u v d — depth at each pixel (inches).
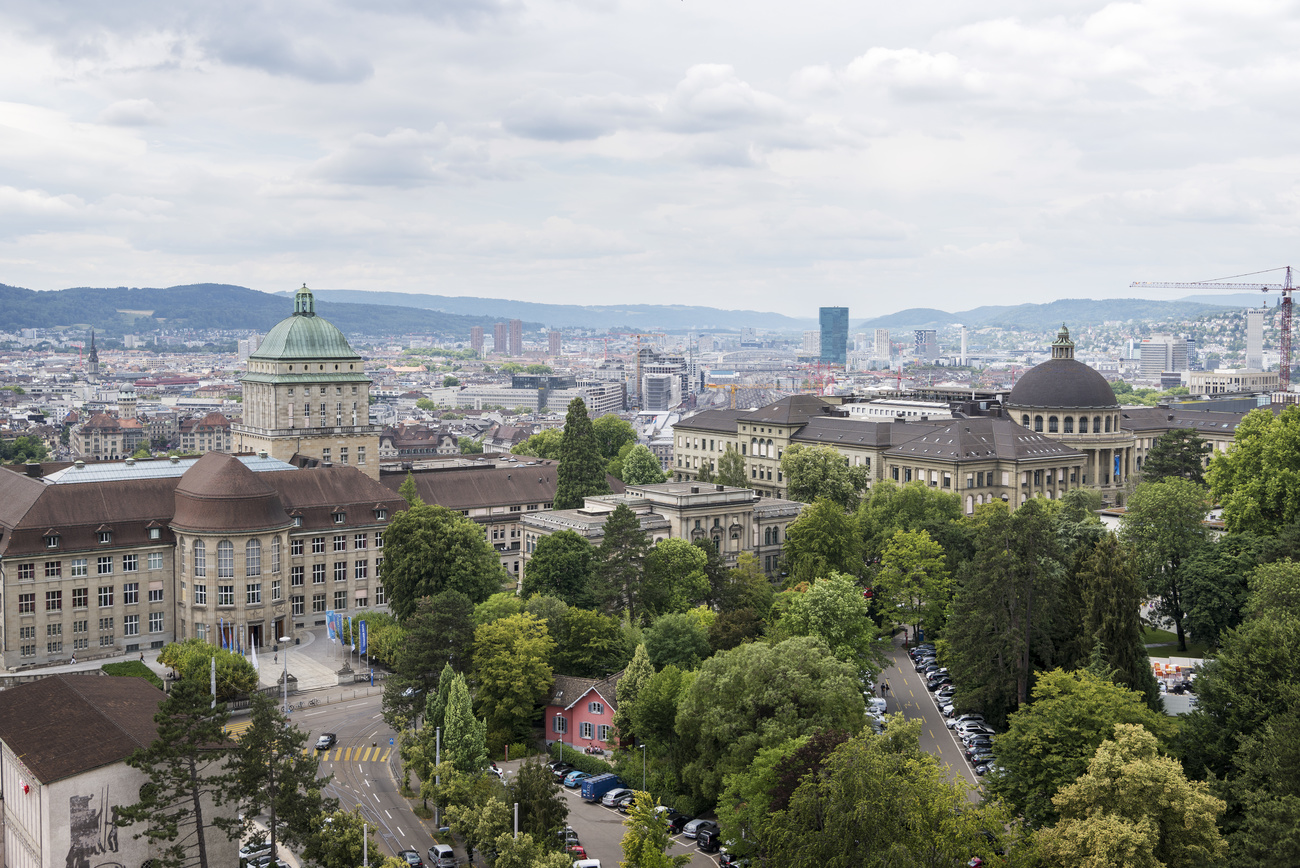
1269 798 4180.6
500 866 4630.9
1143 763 4224.9
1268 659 5022.1
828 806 4074.8
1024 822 4849.9
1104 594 5851.4
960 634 6510.8
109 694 5398.6
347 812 5319.9
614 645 7047.2
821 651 5959.6
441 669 6540.4
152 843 4835.1
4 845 5349.4
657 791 5905.5
